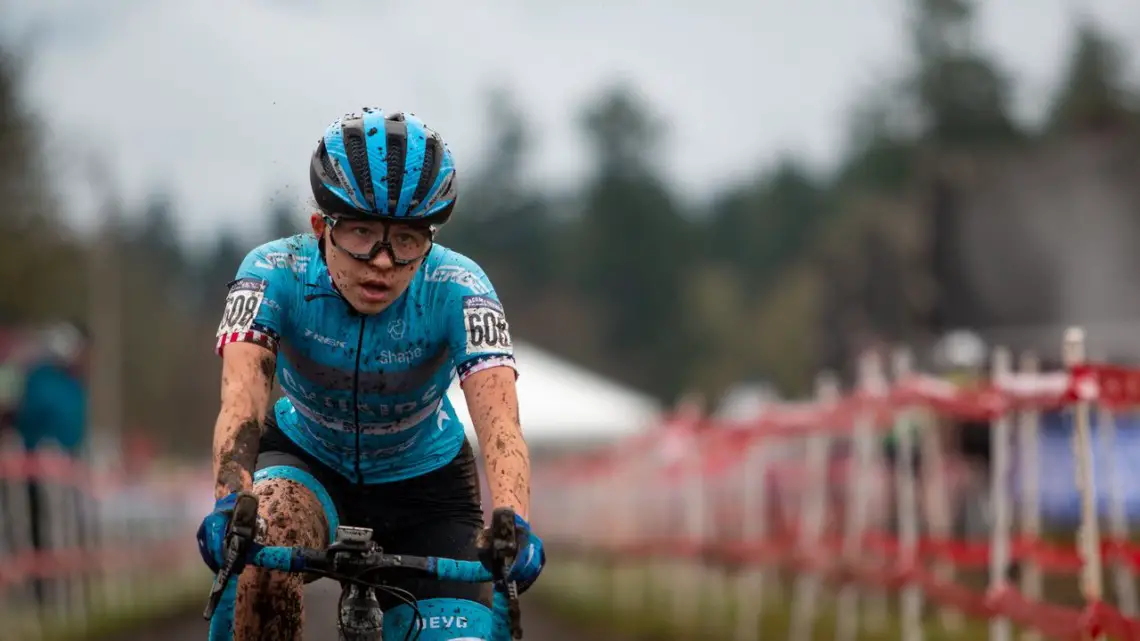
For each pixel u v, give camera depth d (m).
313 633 26.84
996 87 151.00
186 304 149.75
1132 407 14.68
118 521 40.25
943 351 53.44
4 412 33.12
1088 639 13.39
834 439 33.19
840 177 188.50
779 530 34.62
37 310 91.88
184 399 137.25
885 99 159.25
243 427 9.65
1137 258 56.53
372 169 9.55
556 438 71.31
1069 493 35.38
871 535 23.89
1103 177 59.34
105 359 105.94
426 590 10.56
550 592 43.44
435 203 9.70
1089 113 66.81
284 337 10.58
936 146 152.12
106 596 36.47
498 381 10.32
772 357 171.50
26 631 28.17
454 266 10.67
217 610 9.66
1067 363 13.45
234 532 8.75
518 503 9.71
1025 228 58.78
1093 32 138.38
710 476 36.81
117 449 91.94
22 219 90.31
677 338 195.38
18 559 28.66
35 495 30.06
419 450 11.30
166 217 141.75
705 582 37.88
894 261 86.31
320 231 10.37
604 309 198.38
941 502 23.25
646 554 41.06
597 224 199.88
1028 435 18.50
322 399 10.84
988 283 57.84
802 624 26.44
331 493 11.19
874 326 86.06
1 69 88.38
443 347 10.75
